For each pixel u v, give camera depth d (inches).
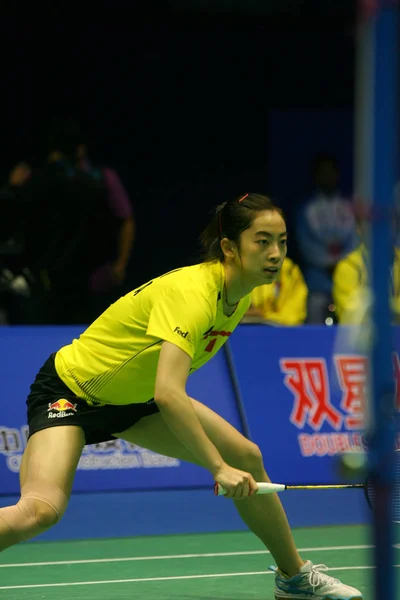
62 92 1018.7
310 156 1090.1
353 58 1091.9
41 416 329.4
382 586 192.7
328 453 607.2
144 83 1045.8
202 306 304.0
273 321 663.1
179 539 497.4
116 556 457.7
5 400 559.5
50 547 478.9
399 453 297.3
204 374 598.5
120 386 326.6
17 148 1000.9
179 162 1060.5
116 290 725.3
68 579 409.1
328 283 835.4
